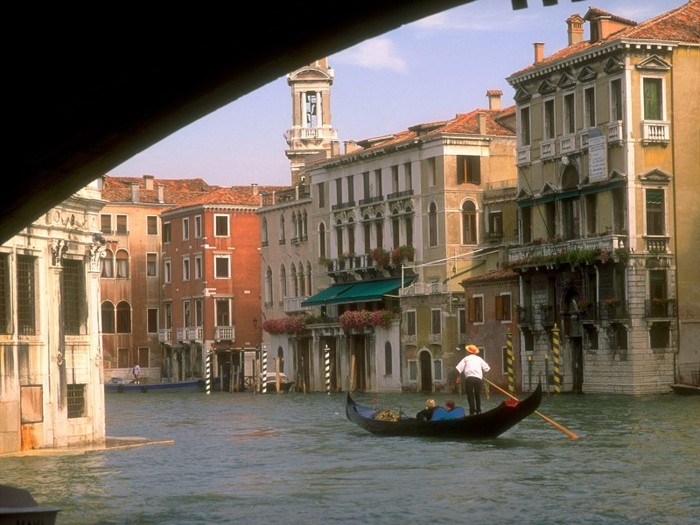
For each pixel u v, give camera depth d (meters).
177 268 102.56
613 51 59.84
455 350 71.94
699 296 60.31
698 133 60.69
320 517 19.34
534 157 66.25
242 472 25.70
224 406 61.53
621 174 59.72
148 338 105.38
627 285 59.31
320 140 117.88
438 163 74.50
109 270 104.44
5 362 27.83
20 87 11.32
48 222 28.89
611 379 60.09
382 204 79.62
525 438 32.41
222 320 98.69
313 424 42.59
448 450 29.48
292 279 90.69
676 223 60.16
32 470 25.61
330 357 83.19
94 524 18.81
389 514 19.55
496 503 20.50
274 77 12.65
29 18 10.08
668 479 23.27
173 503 21.03
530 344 65.56
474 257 73.19
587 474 24.23
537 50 67.69
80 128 12.55
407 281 76.75
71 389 30.69
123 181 109.00
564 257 61.69
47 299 29.08
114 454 29.06
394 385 76.50
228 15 10.66
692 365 60.03
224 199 99.06
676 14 61.53
